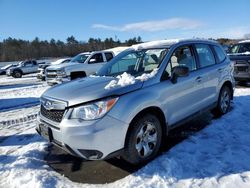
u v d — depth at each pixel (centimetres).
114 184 347
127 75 427
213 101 557
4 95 1310
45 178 367
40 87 1567
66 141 349
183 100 457
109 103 351
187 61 494
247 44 1102
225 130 509
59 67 1277
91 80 436
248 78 935
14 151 483
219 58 597
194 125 550
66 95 375
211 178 342
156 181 341
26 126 657
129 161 377
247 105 678
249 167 364
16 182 364
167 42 498
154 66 448
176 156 409
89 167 400
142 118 377
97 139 338
